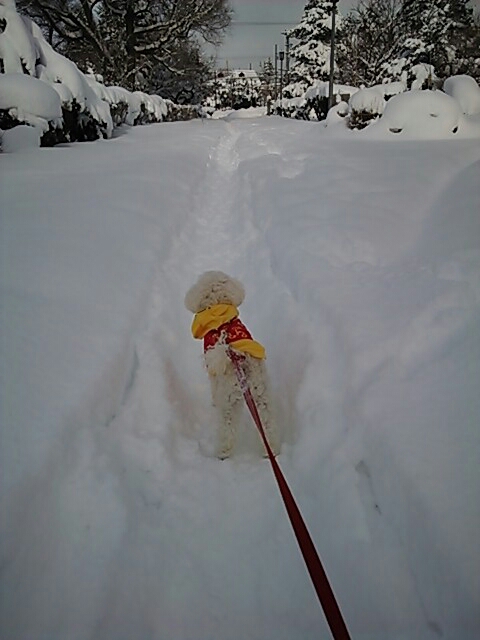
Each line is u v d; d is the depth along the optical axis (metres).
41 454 2.00
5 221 5.08
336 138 13.30
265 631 1.69
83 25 27.14
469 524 1.63
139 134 16.45
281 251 4.63
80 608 1.63
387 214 5.27
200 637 1.67
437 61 22.20
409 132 12.70
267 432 2.57
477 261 3.44
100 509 1.99
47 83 11.87
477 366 2.37
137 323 3.40
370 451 2.18
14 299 3.28
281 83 41.69
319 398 2.72
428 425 2.11
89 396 2.46
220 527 2.10
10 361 2.58
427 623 1.57
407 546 1.77
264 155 10.23
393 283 3.48
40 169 8.33
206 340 2.73
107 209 5.70
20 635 1.50
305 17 37.38
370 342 2.80
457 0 22.70
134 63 30.16
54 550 1.79
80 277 3.78
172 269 4.65
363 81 26.81
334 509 2.06
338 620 1.23
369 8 27.30
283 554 1.96
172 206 6.33
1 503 1.73
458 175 6.10
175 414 2.86
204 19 30.34
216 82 52.53
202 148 12.22
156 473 2.39
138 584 1.81
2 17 11.79
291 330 3.45
